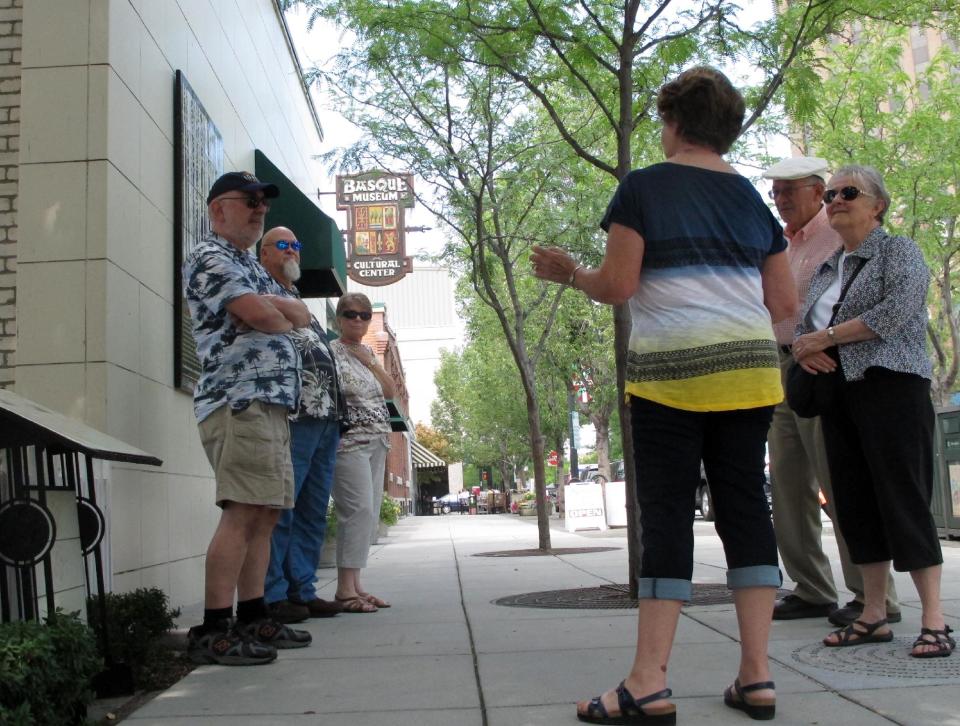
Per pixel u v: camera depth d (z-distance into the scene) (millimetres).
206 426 4414
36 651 2748
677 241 3051
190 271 4422
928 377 4133
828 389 4277
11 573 3338
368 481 6340
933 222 20672
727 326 3012
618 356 6473
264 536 4684
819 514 5242
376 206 19953
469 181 12211
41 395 5215
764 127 10047
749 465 3086
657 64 8102
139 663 3938
